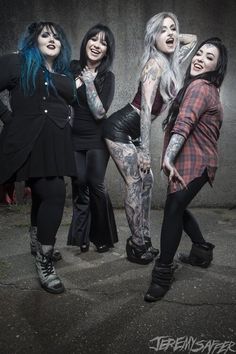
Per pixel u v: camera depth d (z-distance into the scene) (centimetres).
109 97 286
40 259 238
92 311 214
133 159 276
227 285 248
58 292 233
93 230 306
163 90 261
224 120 458
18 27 442
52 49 231
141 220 283
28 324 200
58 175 228
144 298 226
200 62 233
